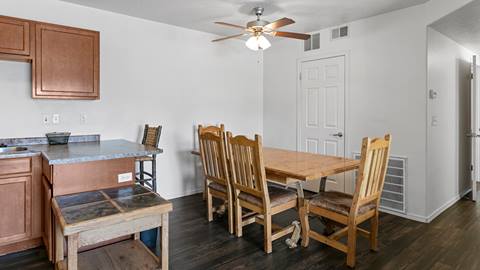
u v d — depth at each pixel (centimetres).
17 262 238
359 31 379
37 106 308
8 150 269
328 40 414
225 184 302
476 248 262
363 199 230
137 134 378
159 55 393
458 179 416
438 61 348
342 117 403
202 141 324
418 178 331
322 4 324
